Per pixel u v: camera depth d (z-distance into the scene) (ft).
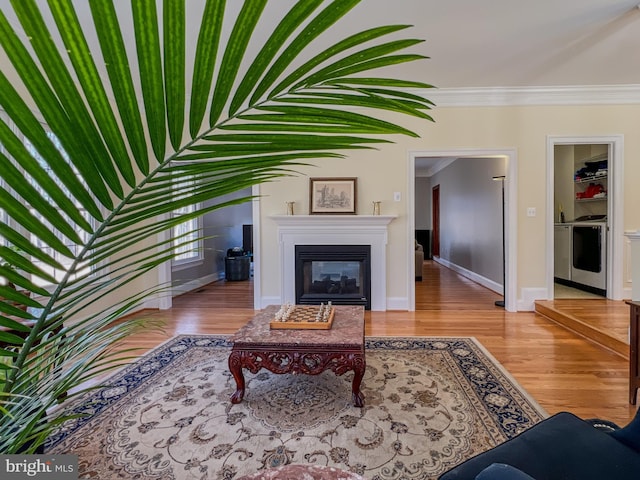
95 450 5.19
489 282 17.57
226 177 2.03
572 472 2.71
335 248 13.55
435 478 4.58
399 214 13.46
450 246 25.03
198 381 7.45
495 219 16.75
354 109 12.86
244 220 25.23
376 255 13.46
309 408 6.32
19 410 1.80
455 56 10.29
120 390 7.03
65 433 5.57
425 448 5.17
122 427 5.76
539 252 13.11
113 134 1.71
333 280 14.08
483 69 11.18
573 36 9.25
